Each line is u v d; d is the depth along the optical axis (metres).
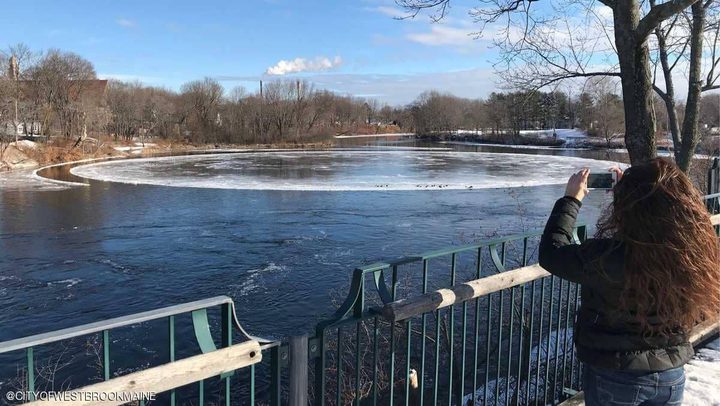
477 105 125.69
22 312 13.56
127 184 38.66
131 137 84.50
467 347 9.82
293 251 19.05
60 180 40.94
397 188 36.34
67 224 24.17
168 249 19.48
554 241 2.38
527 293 10.45
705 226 2.09
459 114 127.19
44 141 63.34
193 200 31.36
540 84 8.21
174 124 92.62
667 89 8.32
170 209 28.23
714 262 2.07
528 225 22.88
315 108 104.50
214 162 58.78
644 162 2.26
